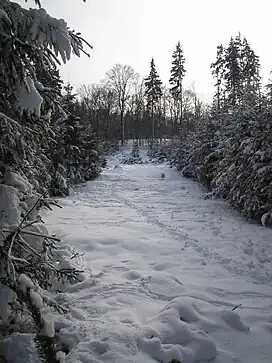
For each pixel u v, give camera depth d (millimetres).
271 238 9234
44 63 3754
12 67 3488
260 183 11352
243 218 11984
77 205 14422
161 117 61719
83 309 4715
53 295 5168
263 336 4195
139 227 10258
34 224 4105
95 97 64125
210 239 9039
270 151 11211
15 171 3963
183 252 7852
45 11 3439
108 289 5465
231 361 3738
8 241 3424
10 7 3385
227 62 41875
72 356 3547
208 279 6230
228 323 4367
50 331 3258
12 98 3701
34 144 4199
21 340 3738
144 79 59312
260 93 12758
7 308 3434
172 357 3637
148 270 6559
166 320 4168
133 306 4863
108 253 7656
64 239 8477
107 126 61438
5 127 3436
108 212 12883
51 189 16094
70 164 19984
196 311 4504
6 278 3424
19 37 3502
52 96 3979
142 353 3643
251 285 6004
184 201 15891
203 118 24078
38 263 3936
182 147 29203
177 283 5801
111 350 3621
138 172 30359
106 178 25812
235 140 12828
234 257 7605
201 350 3793
